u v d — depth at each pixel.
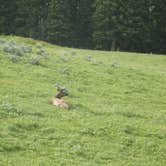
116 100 85.56
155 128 69.25
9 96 71.00
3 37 166.75
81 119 66.62
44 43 165.38
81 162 51.81
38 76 90.81
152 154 59.00
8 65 93.44
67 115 67.00
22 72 90.75
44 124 61.06
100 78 101.94
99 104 78.75
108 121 67.88
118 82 102.31
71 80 94.75
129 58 166.00
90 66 113.25
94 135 61.62
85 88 90.56
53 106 70.75
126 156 56.53
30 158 50.75
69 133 60.06
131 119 72.94
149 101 90.69
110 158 54.94
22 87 78.38
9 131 56.56
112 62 130.62
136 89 99.56
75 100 78.19
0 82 78.88
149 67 147.88
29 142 54.84
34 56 107.38
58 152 53.69
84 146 56.81
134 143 61.31
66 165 50.25
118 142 60.78
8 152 51.59
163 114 80.62
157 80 114.19
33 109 66.12
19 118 61.34
